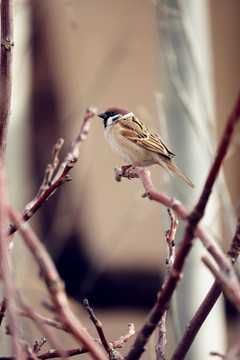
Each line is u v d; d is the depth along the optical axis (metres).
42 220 16.80
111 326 16.88
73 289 17.36
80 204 17.28
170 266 4.16
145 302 17.50
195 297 9.62
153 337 5.60
